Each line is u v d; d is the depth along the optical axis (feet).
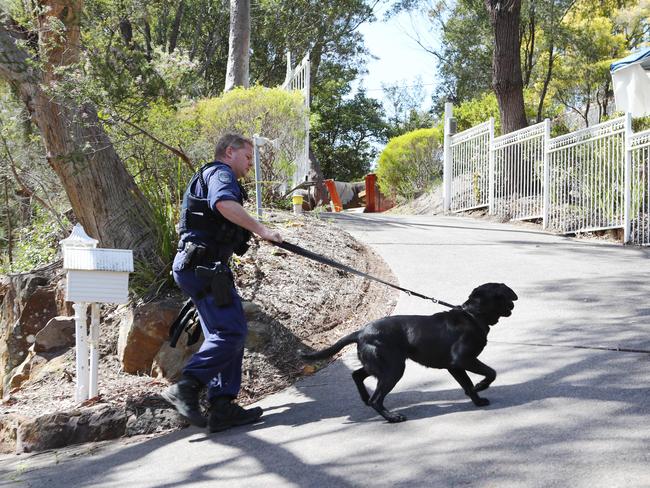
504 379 15.60
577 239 37.11
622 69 36.96
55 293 24.57
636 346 16.98
